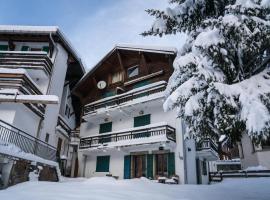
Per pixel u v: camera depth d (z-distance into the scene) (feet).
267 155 64.28
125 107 59.11
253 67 20.63
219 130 19.79
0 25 56.65
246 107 16.29
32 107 44.73
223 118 17.72
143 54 62.23
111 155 61.82
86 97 77.36
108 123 67.05
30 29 56.29
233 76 20.17
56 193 23.70
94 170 63.72
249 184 46.85
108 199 21.31
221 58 18.98
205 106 19.26
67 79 78.07
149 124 55.11
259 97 16.85
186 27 24.27
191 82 19.40
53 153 50.57
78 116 83.61
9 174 28.99
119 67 70.90
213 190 33.40
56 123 59.21
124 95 62.39
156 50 58.39
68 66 73.10
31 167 34.86
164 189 31.35
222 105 17.90
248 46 17.80
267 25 17.16
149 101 54.70
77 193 24.11
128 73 68.03
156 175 50.67
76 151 69.77
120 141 55.11
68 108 77.56
